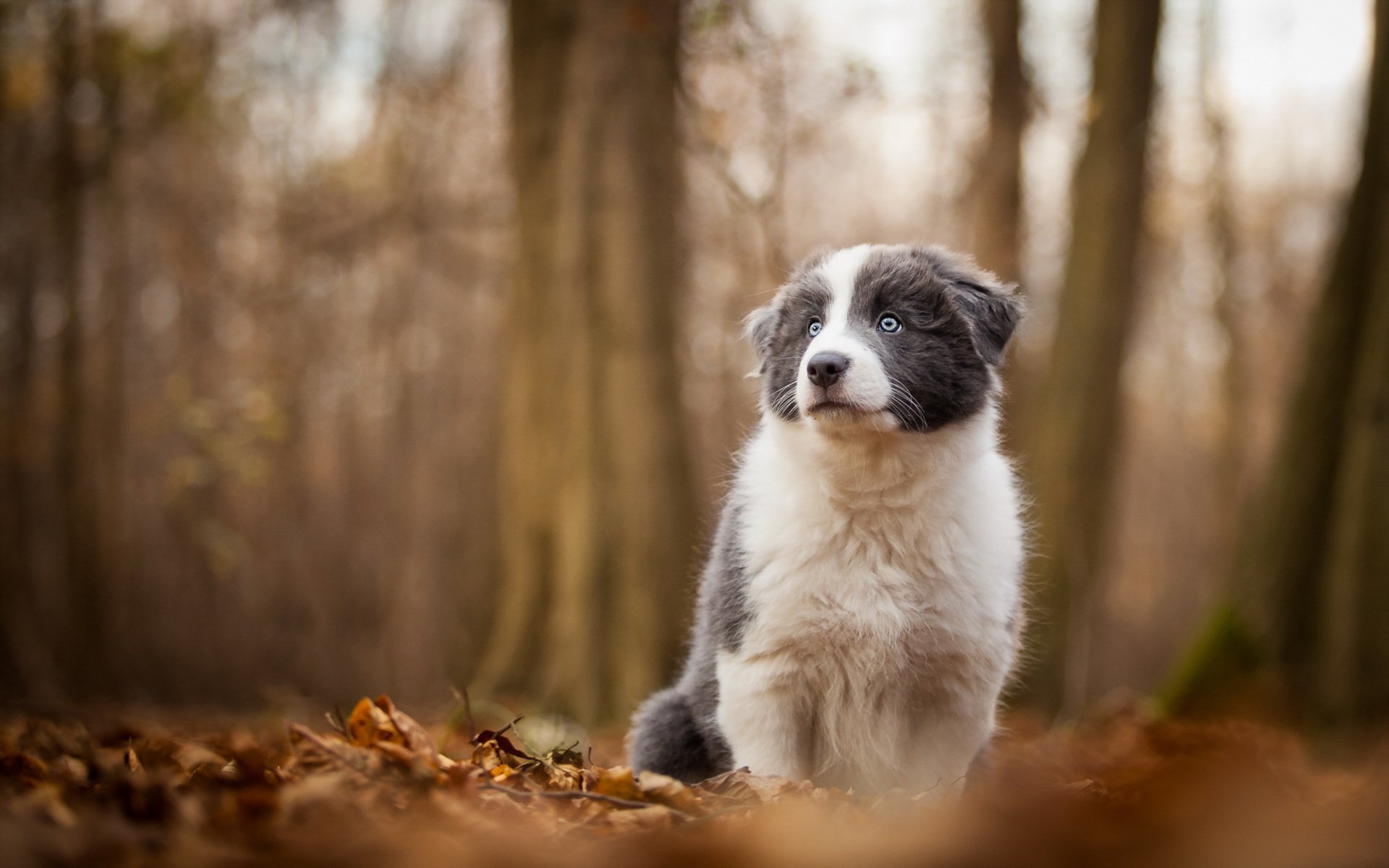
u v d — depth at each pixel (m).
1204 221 22.39
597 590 11.14
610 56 11.88
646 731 5.30
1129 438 29.50
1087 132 11.92
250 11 17.66
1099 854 2.86
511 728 5.54
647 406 11.52
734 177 14.41
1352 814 3.15
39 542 18.61
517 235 12.44
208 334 21.59
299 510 22.70
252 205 21.50
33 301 18.28
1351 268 9.49
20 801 3.11
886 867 2.91
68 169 17.39
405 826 3.15
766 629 4.79
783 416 5.05
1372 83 9.49
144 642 20.62
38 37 17.02
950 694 4.85
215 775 3.69
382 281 23.14
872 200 21.78
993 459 5.16
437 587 23.33
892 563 4.80
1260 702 9.19
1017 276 14.69
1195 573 32.81
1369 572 9.02
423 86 19.69
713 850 2.98
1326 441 9.46
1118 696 11.49
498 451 12.76
